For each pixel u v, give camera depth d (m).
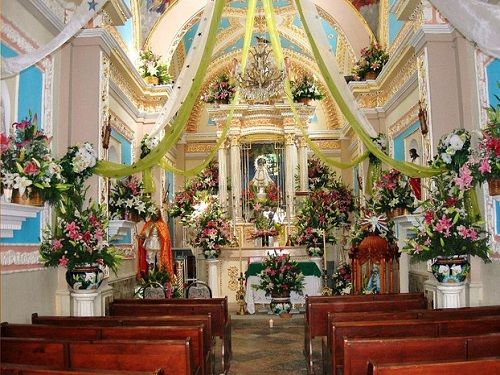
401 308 7.36
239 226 14.95
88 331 5.22
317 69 17.28
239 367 7.66
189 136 17.28
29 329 5.27
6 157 5.63
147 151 10.17
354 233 10.56
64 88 8.04
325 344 6.53
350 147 16.36
